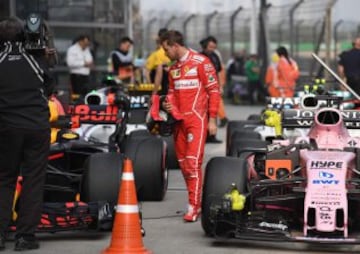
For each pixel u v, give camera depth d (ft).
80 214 64.64
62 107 79.46
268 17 253.65
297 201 66.13
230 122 110.01
